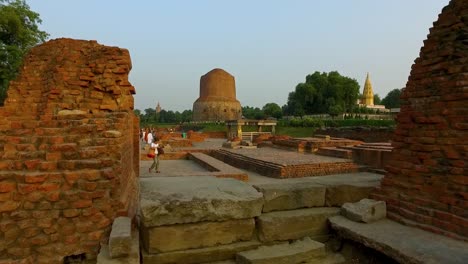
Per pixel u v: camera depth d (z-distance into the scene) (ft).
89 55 17.11
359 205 14.28
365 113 168.14
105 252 10.30
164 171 32.76
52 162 11.57
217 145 72.08
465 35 12.69
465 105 12.04
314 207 15.19
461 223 11.43
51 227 11.03
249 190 13.84
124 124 14.15
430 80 13.53
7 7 60.29
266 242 13.05
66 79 16.25
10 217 10.73
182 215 11.57
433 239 11.57
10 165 11.35
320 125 114.62
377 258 12.14
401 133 14.57
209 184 15.14
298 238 13.75
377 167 30.73
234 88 194.39
